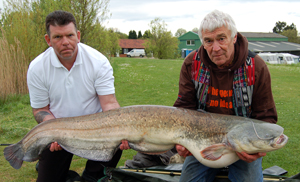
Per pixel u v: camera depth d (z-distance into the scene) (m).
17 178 3.91
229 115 2.62
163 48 44.72
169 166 3.60
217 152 2.46
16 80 9.11
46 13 10.70
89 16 11.47
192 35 57.03
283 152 4.46
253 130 2.35
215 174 3.01
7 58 8.63
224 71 2.70
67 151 3.02
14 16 10.23
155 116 2.60
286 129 5.61
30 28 10.07
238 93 2.72
